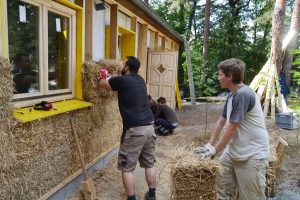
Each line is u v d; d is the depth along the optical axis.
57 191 3.26
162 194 3.80
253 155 2.49
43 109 3.00
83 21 3.95
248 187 2.58
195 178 2.54
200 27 25.81
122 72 3.55
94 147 4.28
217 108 11.62
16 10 2.84
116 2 5.19
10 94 2.29
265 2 23.70
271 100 8.35
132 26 6.58
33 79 3.16
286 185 4.06
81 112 3.77
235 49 22.05
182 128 7.68
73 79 3.89
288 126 6.94
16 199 2.56
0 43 2.55
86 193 3.35
